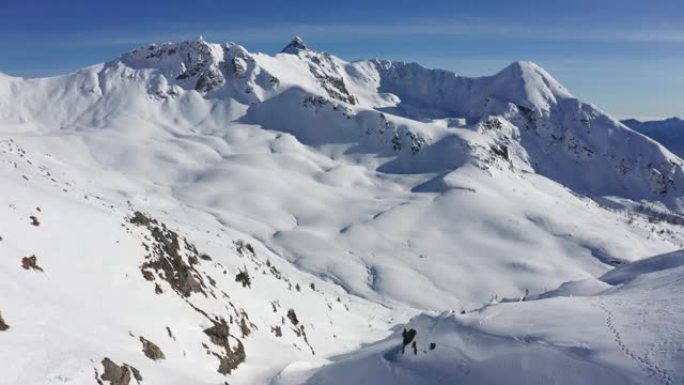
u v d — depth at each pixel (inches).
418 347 1514.5
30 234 1370.6
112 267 1509.6
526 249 6909.5
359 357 1649.9
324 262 6102.4
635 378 1067.9
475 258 6589.6
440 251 6747.1
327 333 2618.1
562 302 1592.0
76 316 1202.6
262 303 2274.9
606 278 3095.5
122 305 1406.3
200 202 7805.1
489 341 1349.7
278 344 2017.7
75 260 1419.8
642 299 1537.9
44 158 6269.7
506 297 5600.4
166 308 1551.4
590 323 1348.4
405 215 7810.0
